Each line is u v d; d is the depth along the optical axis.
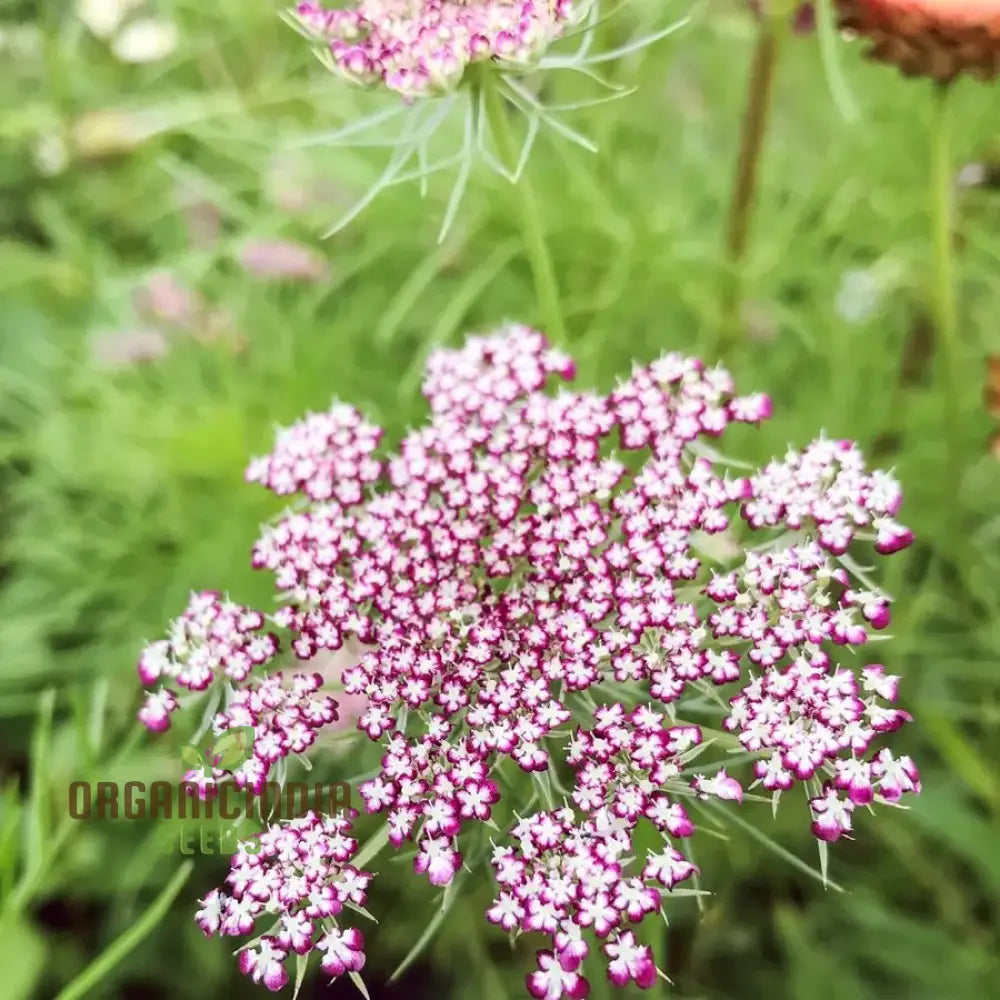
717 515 0.14
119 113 0.31
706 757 0.19
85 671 0.25
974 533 0.24
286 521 0.15
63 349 0.29
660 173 0.28
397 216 0.28
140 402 0.26
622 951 0.12
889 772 0.12
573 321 0.27
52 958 0.22
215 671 0.14
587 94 0.27
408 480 0.15
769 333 0.26
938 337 0.24
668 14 0.26
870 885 0.21
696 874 0.13
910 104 0.25
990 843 0.17
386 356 0.27
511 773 0.14
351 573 0.15
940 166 0.19
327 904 0.12
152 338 0.26
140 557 0.26
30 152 0.33
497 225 0.27
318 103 0.29
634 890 0.12
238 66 0.33
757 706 0.12
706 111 0.29
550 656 0.13
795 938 0.20
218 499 0.25
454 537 0.14
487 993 0.21
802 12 0.20
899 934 0.20
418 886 0.20
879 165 0.26
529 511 0.15
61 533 0.26
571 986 0.11
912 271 0.25
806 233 0.27
